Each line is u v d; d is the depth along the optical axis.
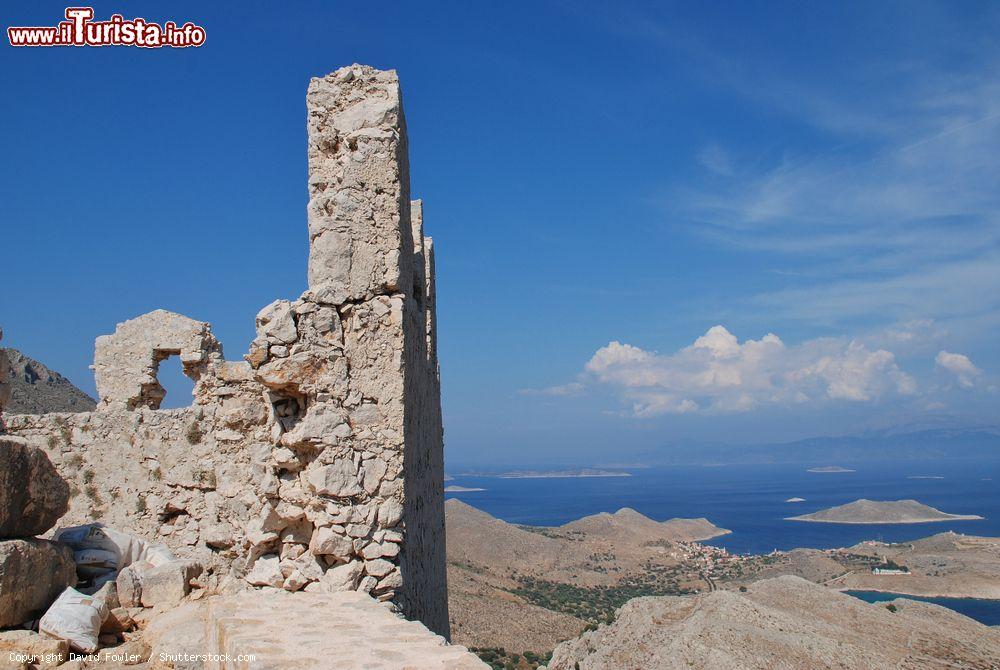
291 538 11.95
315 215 12.70
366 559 11.55
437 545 18.30
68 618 9.80
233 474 13.15
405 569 12.02
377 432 12.02
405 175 13.68
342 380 12.02
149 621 10.73
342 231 12.41
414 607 13.24
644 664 32.34
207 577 12.30
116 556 11.77
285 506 11.88
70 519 13.35
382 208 12.57
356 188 12.55
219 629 8.98
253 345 11.82
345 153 12.95
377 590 11.45
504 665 42.38
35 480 10.23
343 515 11.49
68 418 13.76
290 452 11.91
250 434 13.28
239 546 12.72
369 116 12.92
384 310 12.34
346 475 11.68
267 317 11.91
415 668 7.11
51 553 10.41
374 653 7.61
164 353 14.76
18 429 13.64
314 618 9.17
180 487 13.40
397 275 12.40
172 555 12.48
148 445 13.60
